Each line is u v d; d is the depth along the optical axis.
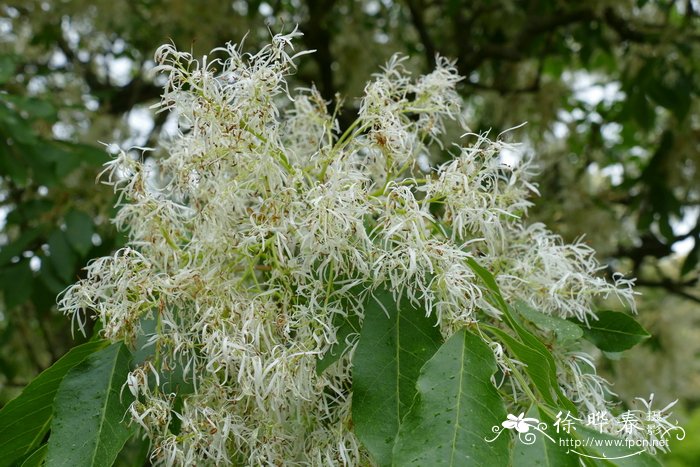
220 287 0.41
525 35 1.08
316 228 0.40
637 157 1.37
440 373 0.37
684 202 1.12
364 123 0.44
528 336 0.39
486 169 0.43
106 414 0.40
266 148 0.41
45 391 0.42
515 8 1.16
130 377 0.40
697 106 1.09
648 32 1.09
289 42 0.42
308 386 0.39
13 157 0.74
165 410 0.39
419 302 0.41
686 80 1.03
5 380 1.20
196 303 0.41
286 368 0.38
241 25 1.14
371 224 0.42
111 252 0.74
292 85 1.11
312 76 1.17
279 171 0.42
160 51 0.42
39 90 1.16
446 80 0.48
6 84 1.06
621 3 1.05
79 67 1.24
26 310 1.01
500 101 1.20
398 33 1.21
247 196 0.44
